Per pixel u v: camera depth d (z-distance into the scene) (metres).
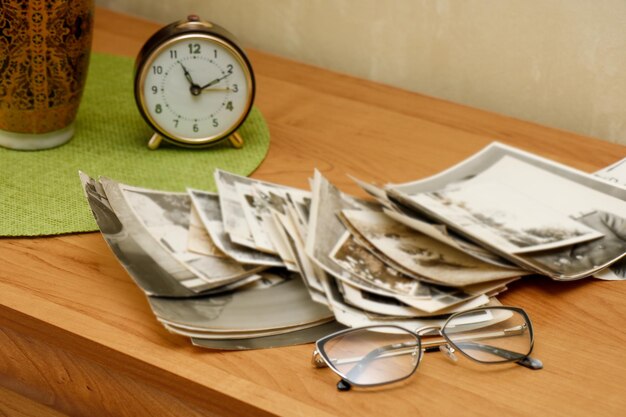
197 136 0.96
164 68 0.93
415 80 1.19
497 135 1.06
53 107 0.91
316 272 0.72
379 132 1.04
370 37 1.19
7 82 0.87
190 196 0.81
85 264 0.76
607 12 1.03
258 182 0.86
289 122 1.05
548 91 1.11
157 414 0.68
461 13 1.11
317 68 1.21
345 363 0.65
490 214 0.83
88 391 0.70
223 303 0.70
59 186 0.87
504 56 1.11
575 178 0.90
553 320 0.73
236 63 0.94
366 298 0.70
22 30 0.84
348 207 0.82
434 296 0.71
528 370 0.66
